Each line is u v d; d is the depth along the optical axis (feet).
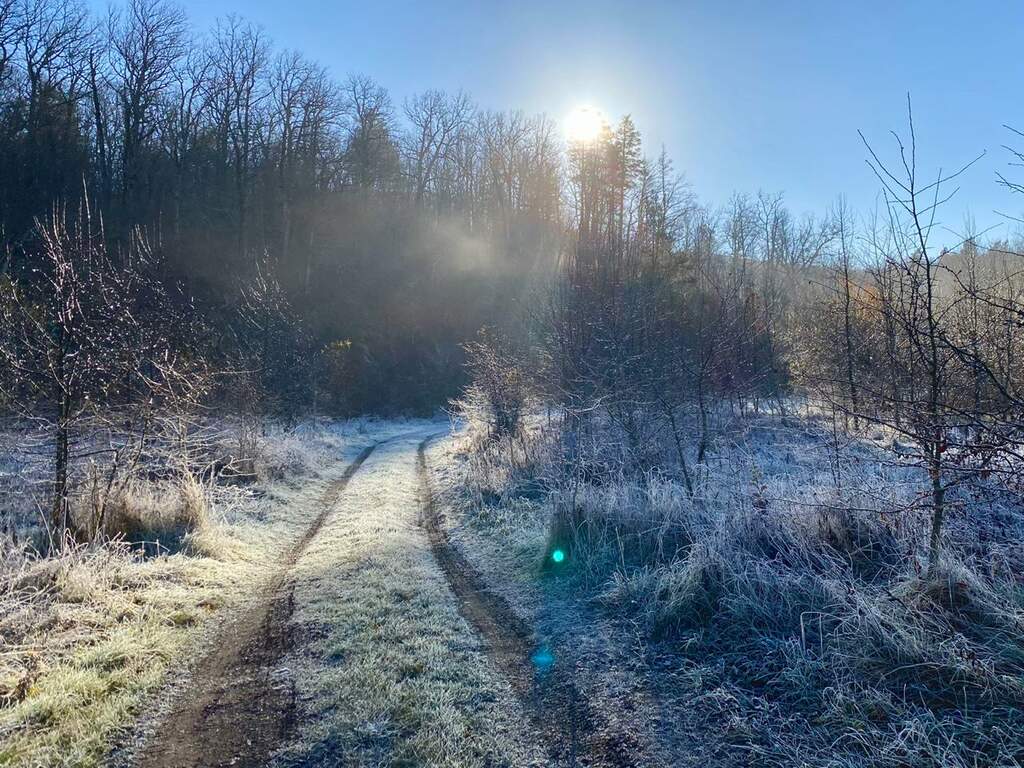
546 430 43.62
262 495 39.19
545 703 13.93
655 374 32.37
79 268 26.99
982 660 11.64
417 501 40.40
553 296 55.31
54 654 16.24
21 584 19.70
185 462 31.55
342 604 20.49
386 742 12.59
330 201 149.28
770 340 48.11
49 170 94.58
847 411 16.88
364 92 159.22
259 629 19.07
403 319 136.87
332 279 137.39
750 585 15.87
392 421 111.45
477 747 12.29
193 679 15.83
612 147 107.04
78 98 106.63
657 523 21.65
